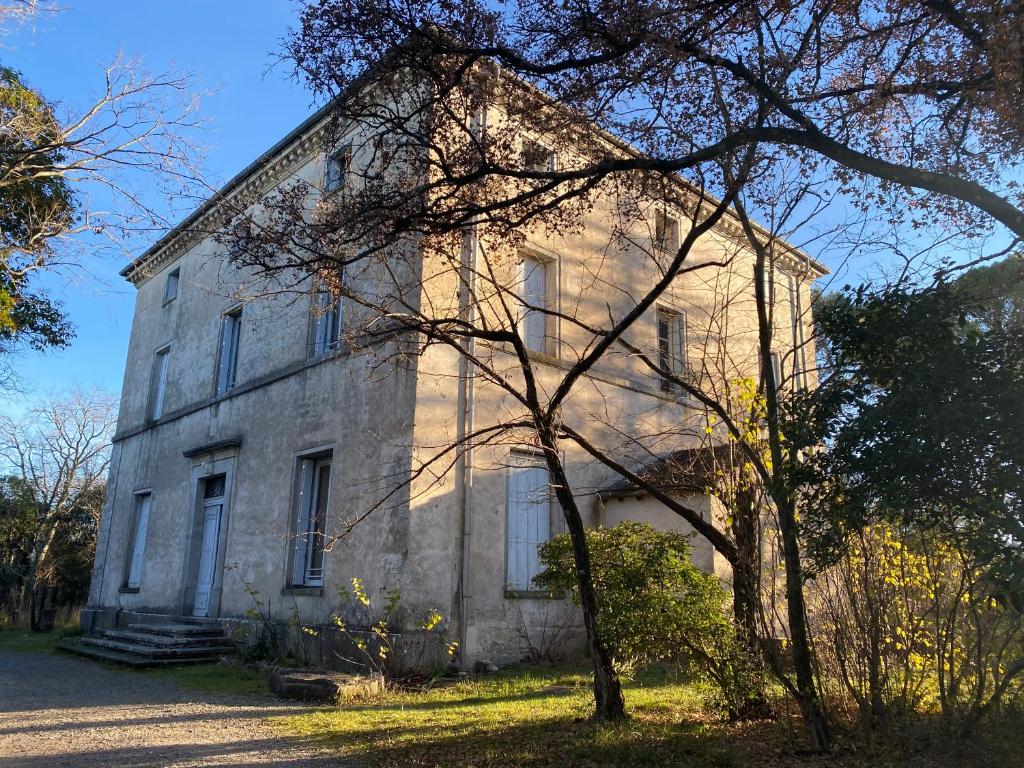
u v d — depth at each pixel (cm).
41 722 827
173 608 1650
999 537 441
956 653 607
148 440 1966
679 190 933
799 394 536
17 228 1192
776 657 677
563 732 705
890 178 598
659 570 740
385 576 1150
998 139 693
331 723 797
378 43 687
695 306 1420
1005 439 430
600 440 1412
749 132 628
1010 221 556
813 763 573
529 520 1298
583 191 729
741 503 738
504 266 1280
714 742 638
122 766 624
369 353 1270
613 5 658
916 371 457
